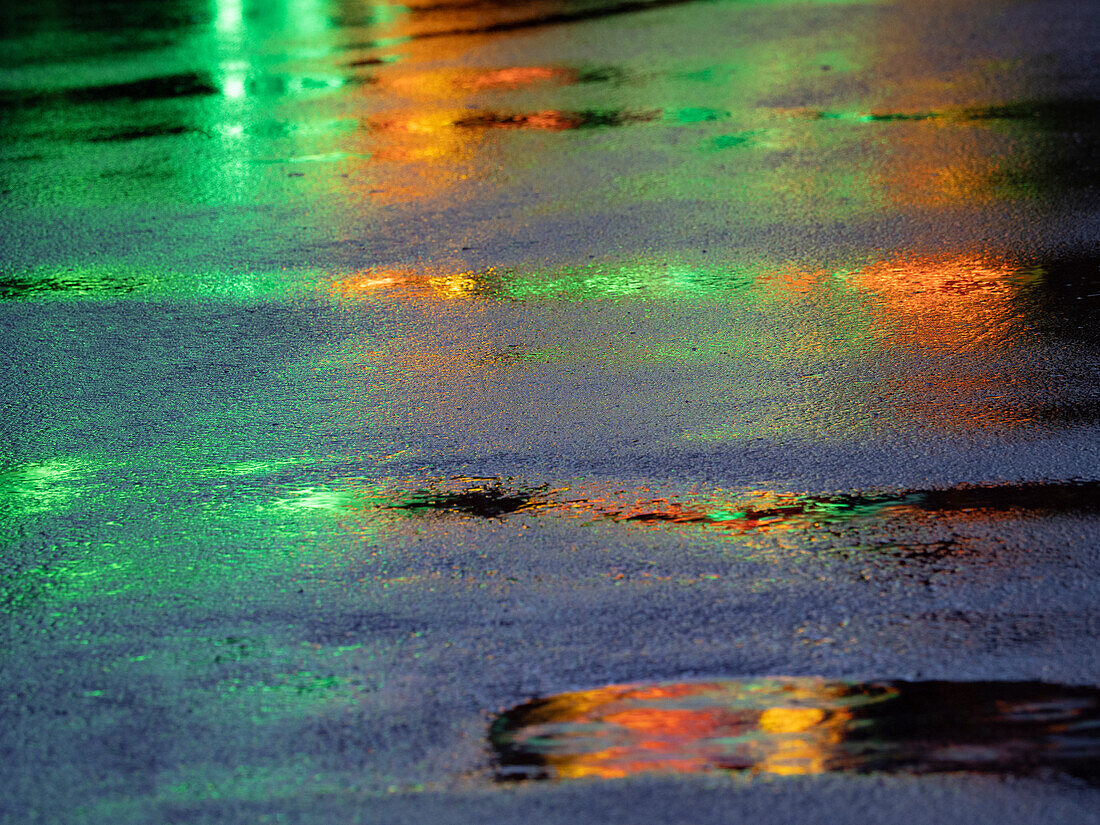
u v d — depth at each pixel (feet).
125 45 122.83
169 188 79.00
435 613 35.14
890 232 66.59
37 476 44.21
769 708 30.71
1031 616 34.01
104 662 33.47
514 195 75.10
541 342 54.49
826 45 109.91
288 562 38.09
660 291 59.88
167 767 29.37
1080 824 26.61
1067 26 111.75
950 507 39.81
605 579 36.50
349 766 29.17
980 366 50.39
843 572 36.40
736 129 86.69
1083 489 40.57
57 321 58.90
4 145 89.86
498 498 41.45
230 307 59.88
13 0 149.38
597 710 30.86
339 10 138.72
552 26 124.26
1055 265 60.80
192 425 47.78
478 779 28.58
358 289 61.62
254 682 32.42
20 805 28.30
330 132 90.12
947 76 97.91
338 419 47.85
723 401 48.16
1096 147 79.10
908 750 29.04
